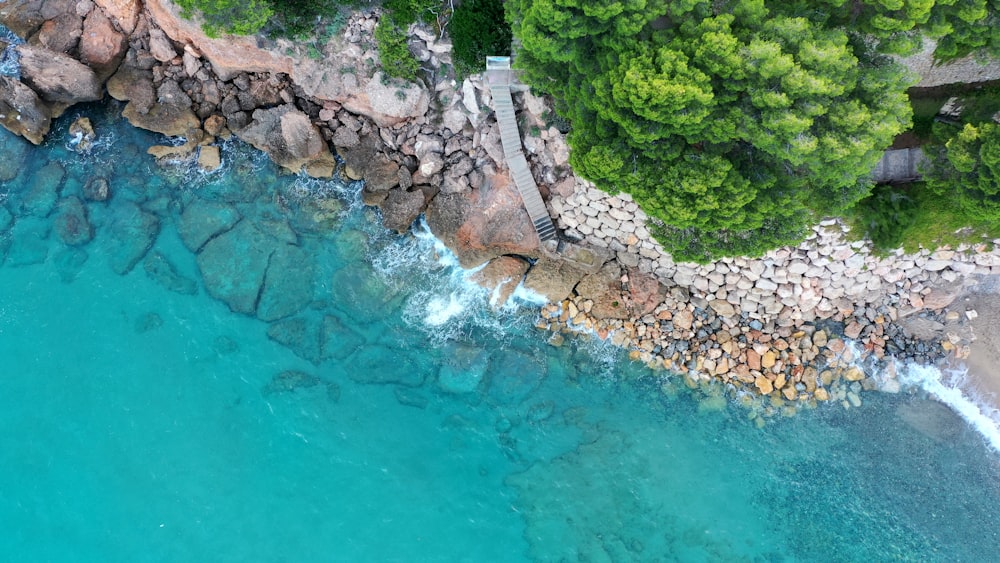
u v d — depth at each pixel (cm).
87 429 2847
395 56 2780
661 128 2141
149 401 2892
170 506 2775
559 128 2745
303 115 2988
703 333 2969
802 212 2377
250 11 2505
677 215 2242
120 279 3006
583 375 3006
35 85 2956
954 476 2847
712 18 2042
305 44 2798
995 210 2298
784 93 1998
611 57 2144
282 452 2867
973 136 2223
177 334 2969
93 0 2928
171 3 2723
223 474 2827
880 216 2633
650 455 2927
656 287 2969
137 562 2703
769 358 2936
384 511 2820
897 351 2945
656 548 2809
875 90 2111
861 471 2881
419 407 2958
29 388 2883
